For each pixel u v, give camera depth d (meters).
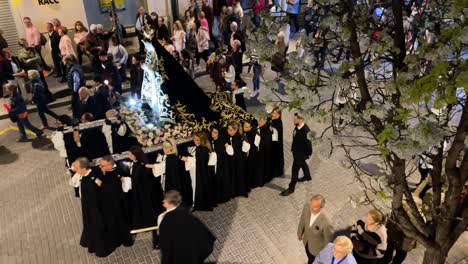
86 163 5.67
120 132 7.32
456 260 5.92
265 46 2.82
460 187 2.60
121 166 6.36
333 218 6.95
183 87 7.51
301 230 5.47
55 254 6.38
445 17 2.33
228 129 7.01
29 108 10.75
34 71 9.43
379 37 2.48
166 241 5.22
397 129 2.37
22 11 12.16
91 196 5.76
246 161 7.33
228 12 13.45
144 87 7.88
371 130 2.75
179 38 12.46
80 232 6.79
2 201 7.53
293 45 13.20
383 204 4.14
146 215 6.27
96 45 11.56
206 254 5.45
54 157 8.82
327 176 7.93
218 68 10.09
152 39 7.32
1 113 10.43
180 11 14.48
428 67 2.30
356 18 2.51
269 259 6.23
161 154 6.86
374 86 2.69
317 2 2.55
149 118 7.57
